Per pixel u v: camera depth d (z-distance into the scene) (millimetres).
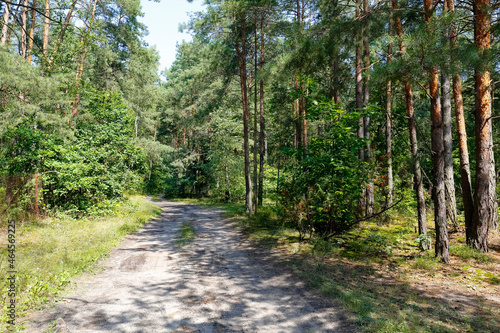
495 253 7945
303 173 10492
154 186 45906
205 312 4957
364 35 8750
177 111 36500
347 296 5398
